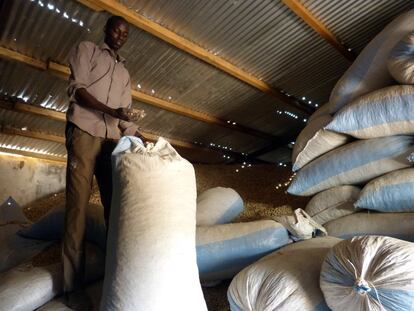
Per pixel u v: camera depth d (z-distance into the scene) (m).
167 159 1.37
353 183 2.01
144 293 1.19
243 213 2.75
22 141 3.89
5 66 2.86
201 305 1.25
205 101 3.73
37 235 2.11
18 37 2.66
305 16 2.62
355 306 1.05
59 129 3.77
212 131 4.34
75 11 2.47
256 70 3.32
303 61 3.21
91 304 1.53
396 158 1.80
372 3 2.58
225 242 1.69
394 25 2.00
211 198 2.21
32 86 3.12
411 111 1.70
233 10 2.64
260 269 1.34
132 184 1.31
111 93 1.74
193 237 1.33
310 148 2.16
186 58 3.06
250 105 3.89
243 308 1.31
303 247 1.49
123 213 1.30
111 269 1.28
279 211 2.62
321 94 3.72
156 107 3.65
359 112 1.87
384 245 1.06
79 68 1.64
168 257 1.22
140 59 3.01
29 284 1.59
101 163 1.72
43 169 4.25
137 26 2.62
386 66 1.94
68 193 1.60
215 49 3.01
